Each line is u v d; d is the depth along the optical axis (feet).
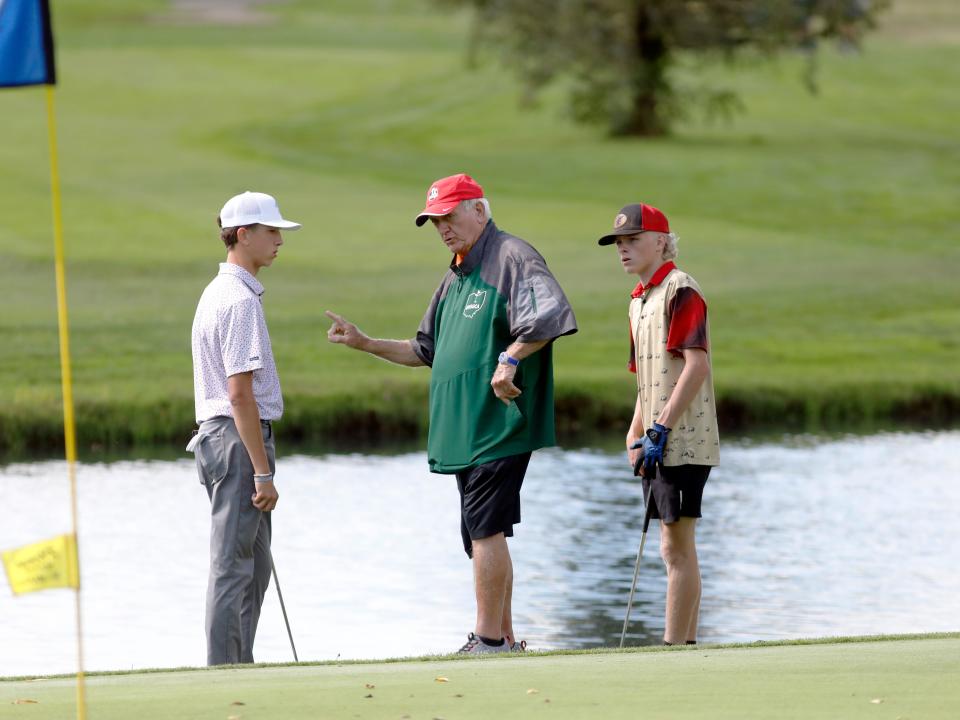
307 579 117.60
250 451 74.28
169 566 121.70
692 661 57.93
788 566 122.01
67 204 377.09
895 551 128.06
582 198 427.33
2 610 108.99
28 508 141.18
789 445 181.57
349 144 550.36
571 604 110.52
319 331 230.27
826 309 266.36
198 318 75.92
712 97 584.40
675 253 80.48
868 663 56.70
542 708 49.01
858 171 488.02
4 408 172.35
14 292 266.36
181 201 392.68
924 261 332.19
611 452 175.01
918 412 203.00
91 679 57.06
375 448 175.73
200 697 51.83
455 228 77.25
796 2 562.66
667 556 79.46
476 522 76.48
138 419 175.94
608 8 562.66
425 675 55.52
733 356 223.30
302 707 49.65
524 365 76.18
